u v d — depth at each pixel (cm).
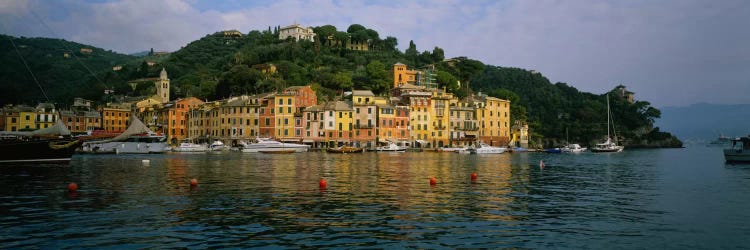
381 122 16288
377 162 8819
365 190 4325
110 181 4941
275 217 3022
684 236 2652
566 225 2891
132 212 3148
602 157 13125
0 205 3391
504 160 10412
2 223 2798
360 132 16088
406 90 18550
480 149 14975
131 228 2689
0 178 5225
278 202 3591
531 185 4956
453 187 4647
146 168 6844
